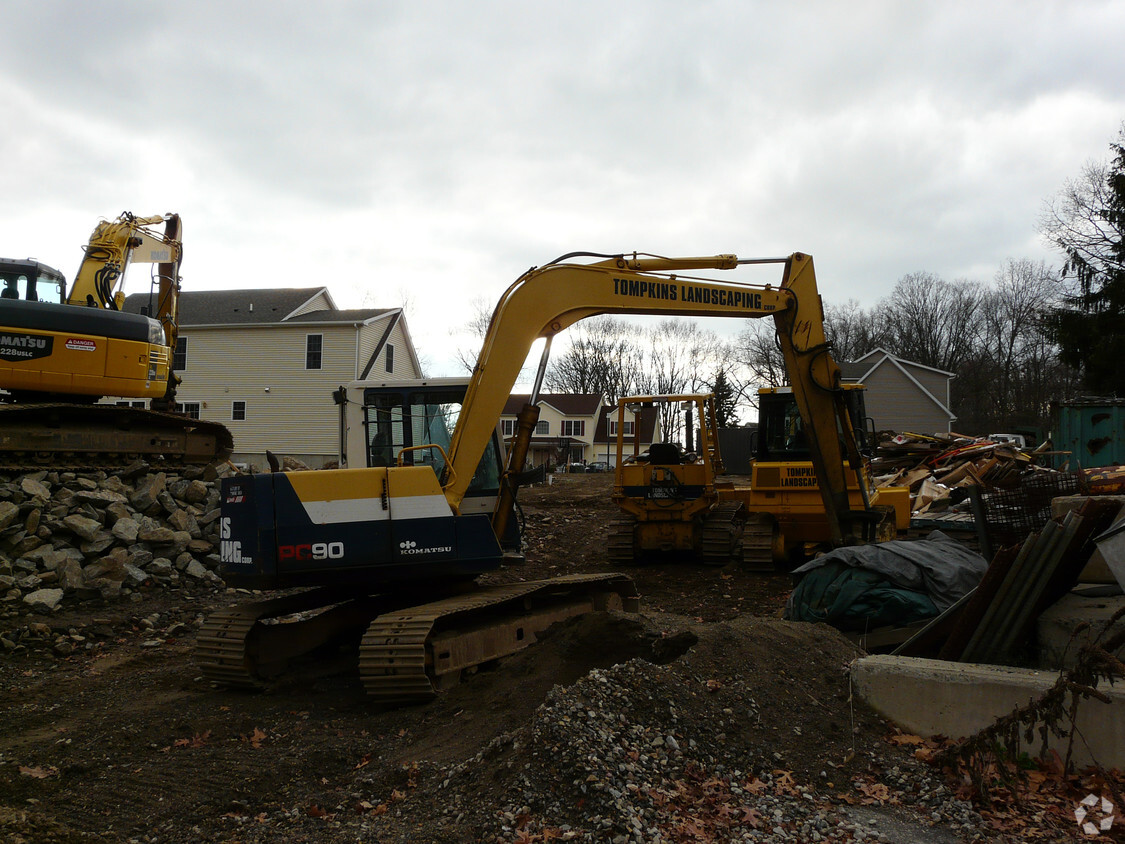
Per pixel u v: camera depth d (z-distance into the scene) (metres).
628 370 70.94
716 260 9.53
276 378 33.81
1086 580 6.52
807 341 10.51
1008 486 7.64
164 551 11.29
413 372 40.16
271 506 6.60
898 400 44.69
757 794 4.51
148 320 13.80
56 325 12.73
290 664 7.57
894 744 5.16
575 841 3.95
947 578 7.03
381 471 6.81
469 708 6.04
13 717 6.68
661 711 5.02
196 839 4.36
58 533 10.54
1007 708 5.11
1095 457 21.72
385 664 6.07
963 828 4.22
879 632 6.96
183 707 6.67
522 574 13.01
